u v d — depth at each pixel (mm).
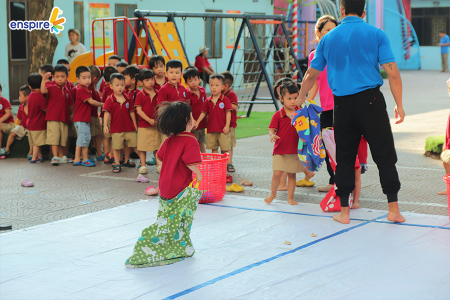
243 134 10961
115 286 3436
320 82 5973
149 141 7340
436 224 4648
